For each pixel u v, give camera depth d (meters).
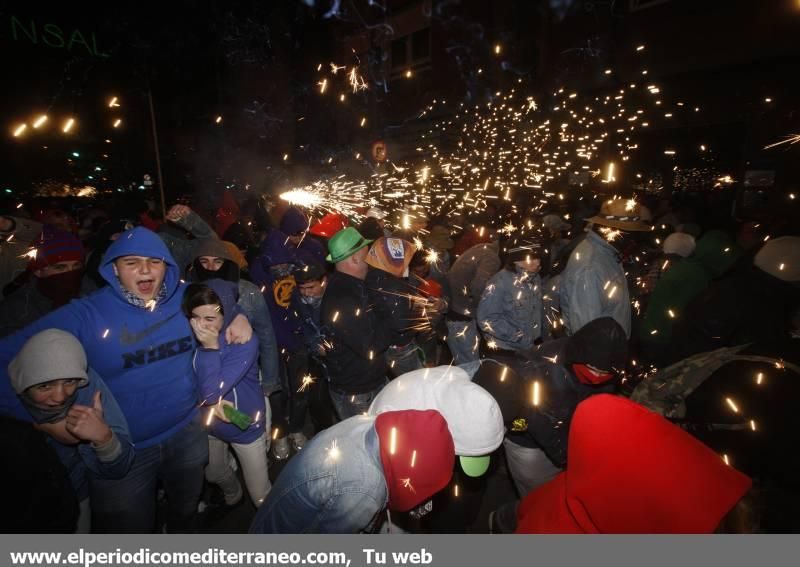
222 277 3.01
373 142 14.41
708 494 1.19
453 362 4.19
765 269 2.49
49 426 1.73
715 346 2.65
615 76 9.02
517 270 3.50
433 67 12.60
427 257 3.67
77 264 2.68
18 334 1.82
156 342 2.07
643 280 4.67
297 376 3.53
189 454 2.29
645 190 8.78
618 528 1.25
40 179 10.31
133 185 11.91
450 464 1.52
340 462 1.53
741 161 7.50
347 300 2.80
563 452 2.19
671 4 8.13
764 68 7.22
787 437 1.71
